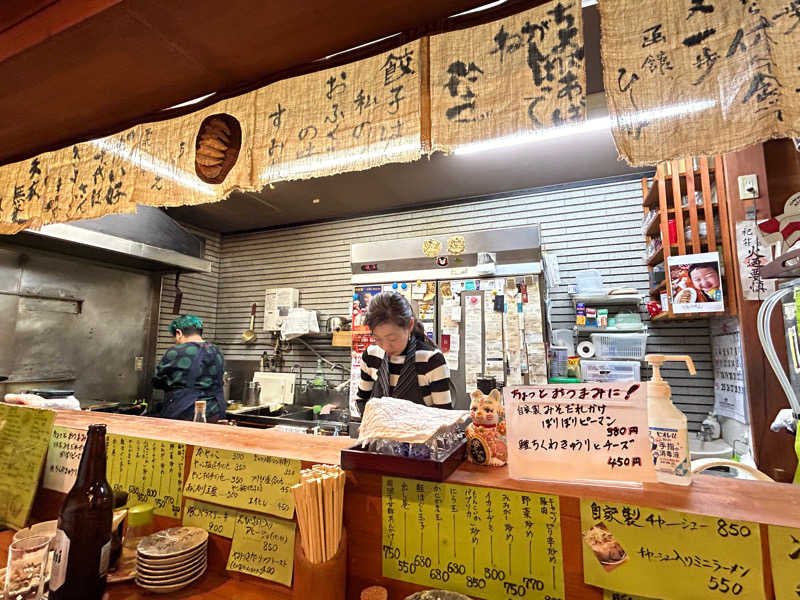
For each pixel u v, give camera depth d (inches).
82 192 63.7
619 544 27.4
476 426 37.4
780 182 87.3
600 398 31.4
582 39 35.6
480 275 131.6
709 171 106.9
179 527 39.9
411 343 78.7
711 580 25.2
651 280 133.7
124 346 168.9
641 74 32.7
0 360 131.1
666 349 135.4
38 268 140.5
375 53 45.0
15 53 47.3
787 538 24.2
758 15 29.4
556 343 144.2
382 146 43.2
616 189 149.7
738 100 29.4
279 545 36.2
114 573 36.5
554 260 147.8
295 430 145.5
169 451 44.1
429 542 32.4
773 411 81.3
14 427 50.9
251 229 216.1
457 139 39.6
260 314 208.8
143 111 59.8
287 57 48.9
